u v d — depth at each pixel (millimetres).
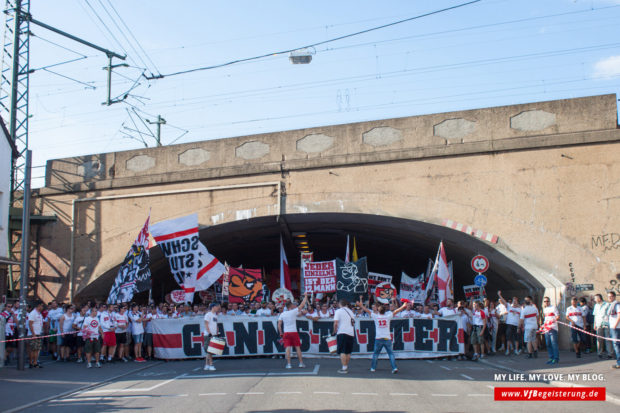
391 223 21859
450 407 9125
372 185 21078
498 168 19859
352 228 25094
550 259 18938
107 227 24234
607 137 18938
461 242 21391
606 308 15492
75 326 17750
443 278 19359
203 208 23047
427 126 20922
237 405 9297
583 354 17109
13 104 25234
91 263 24188
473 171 20078
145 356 18969
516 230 19375
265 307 18609
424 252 27719
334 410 8828
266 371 14031
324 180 21641
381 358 17297
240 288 21500
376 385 11500
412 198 20562
